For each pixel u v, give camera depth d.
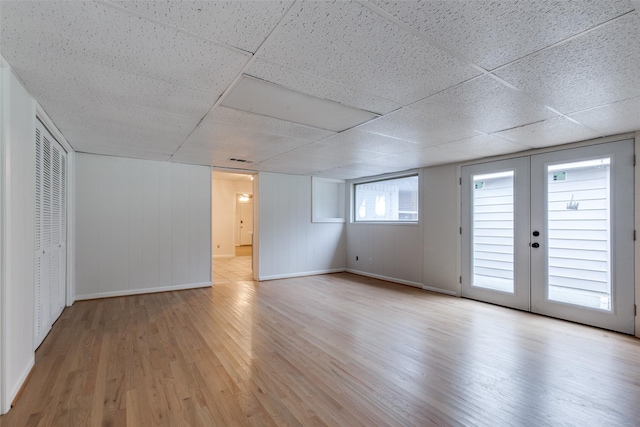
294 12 1.37
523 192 3.91
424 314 3.76
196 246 5.18
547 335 3.06
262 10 1.35
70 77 1.99
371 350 2.72
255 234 5.94
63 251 3.79
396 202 6.02
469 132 3.13
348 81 2.04
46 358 2.51
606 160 3.24
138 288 4.70
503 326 3.33
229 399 1.97
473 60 1.76
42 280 2.82
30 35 1.53
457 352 2.68
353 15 1.38
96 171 4.41
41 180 2.71
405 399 1.98
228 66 1.86
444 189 4.89
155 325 3.33
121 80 2.04
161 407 1.88
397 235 5.70
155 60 1.79
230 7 1.33
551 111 2.52
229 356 2.58
